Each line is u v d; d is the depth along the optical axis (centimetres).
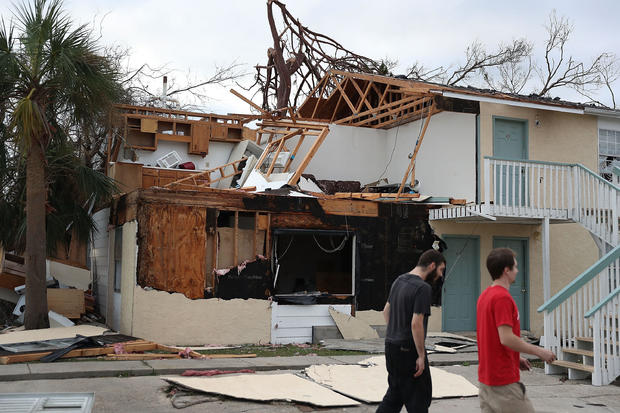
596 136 1516
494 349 438
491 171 1376
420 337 493
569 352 930
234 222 1209
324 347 1145
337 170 1741
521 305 1414
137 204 1130
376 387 759
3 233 1362
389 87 1727
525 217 1241
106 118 1222
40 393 691
